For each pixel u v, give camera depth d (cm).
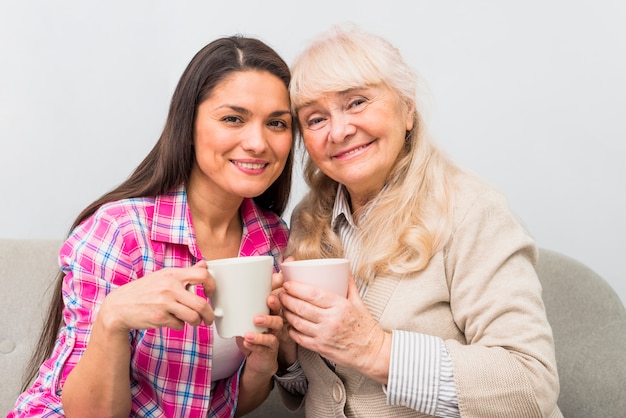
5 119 161
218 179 104
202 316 82
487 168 166
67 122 165
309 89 99
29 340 139
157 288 82
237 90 100
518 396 84
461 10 164
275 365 104
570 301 139
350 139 99
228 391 114
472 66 165
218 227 117
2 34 160
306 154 121
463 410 84
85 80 165
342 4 170
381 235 100
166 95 172
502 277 91
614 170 156
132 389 103
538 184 163
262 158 103
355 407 98
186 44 173
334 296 86
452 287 95
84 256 99
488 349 87
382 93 98
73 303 98
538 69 160
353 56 97
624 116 154
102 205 107
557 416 102
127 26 168
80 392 88
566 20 157
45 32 162
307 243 113
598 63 155
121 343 85
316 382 103
